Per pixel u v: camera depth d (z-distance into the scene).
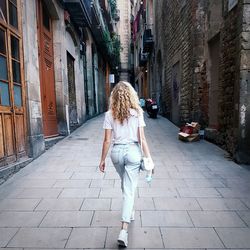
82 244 2.71
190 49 9.26
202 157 6.11
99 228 3.02
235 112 5.67
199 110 8.80
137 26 30.45
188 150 6.84
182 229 2.98
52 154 6.48
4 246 2.68
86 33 13.54
